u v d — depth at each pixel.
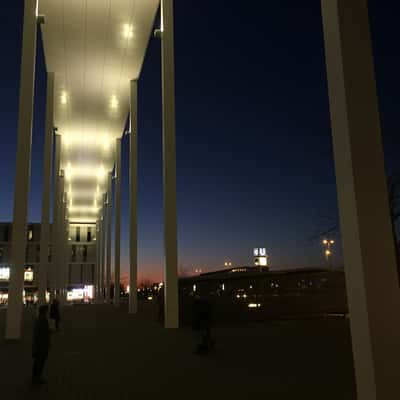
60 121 35.12
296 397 6.29
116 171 36.91
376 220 4.25
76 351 11.50
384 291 4.13
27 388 7.34
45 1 20.31
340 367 8.42
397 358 4.04
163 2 18.78
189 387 7.06
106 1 20.36
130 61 25.89
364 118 4.42
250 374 7.95
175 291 16.94
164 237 17.25
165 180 17.48
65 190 55.66
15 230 15.36
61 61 25.52
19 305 14.95
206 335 10.49
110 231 50.69
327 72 4.74
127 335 14.95
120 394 6.75
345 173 4.40
